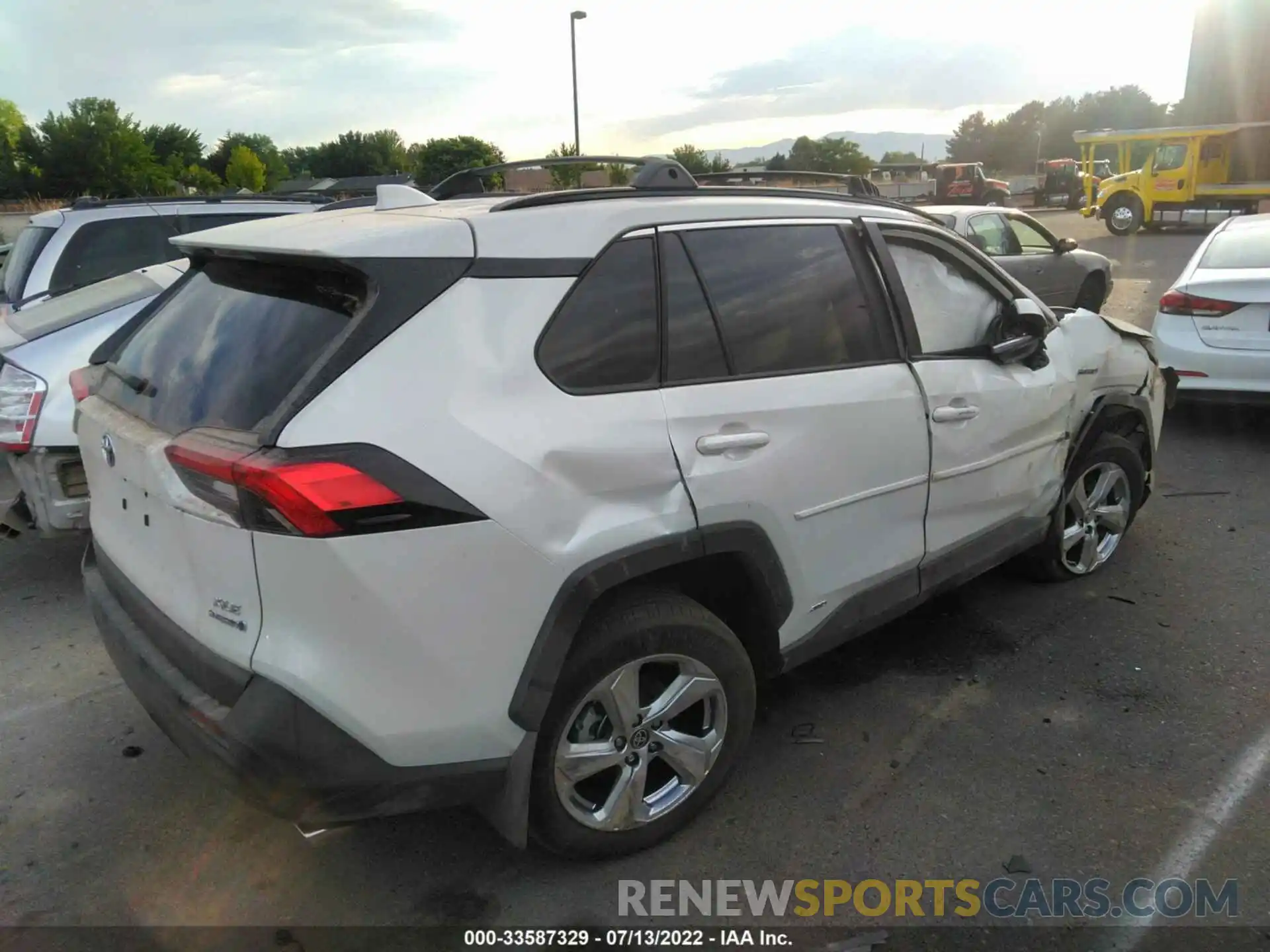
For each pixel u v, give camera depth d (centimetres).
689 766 275
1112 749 321
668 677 270
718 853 277
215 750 215
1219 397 657
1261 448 658
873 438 304
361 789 216
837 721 343
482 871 272
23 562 504
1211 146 2367
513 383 228
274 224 265
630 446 242
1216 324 650
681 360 262
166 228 671
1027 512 394
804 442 281
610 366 247
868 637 404
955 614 423
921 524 332
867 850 277
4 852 281
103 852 281
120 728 348
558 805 249
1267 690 354
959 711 347
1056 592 441
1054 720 340
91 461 283
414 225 231
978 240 1000
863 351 311
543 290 238
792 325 292
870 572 316
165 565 240
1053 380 383
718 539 259
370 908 258
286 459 200
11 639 417
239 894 264
